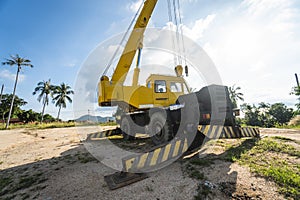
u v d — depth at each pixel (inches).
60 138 322.7
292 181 80.1
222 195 74.7
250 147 144.8
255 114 791.1
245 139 175.3
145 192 82.3
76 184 97.1
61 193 87.8
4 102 1454.2
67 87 1291.8
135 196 79.4
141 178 96.7
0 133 432.8
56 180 105.3
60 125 689.0
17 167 141.4
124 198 78.4
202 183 86.4
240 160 114.6
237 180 86.9
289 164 104.3
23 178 114.2
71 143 251.6
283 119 824.9
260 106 907.4
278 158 115.6
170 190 82.3
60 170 123.7
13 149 231.5
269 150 134.2
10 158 175.6
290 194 72.0
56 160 153.9
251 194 73.8
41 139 325.1
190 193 78.1
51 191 91.0
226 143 165.8
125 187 89.0
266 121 753.6
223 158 121.0
